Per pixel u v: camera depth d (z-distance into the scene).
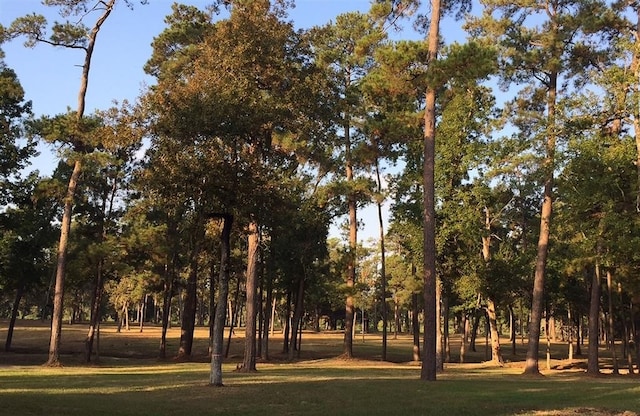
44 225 42.31
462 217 33.22
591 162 26.41
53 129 26.78
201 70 20.39
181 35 35.09
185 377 20.89
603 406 13.52
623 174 26.44
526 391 16.83
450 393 15.88
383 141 31.77
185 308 38.31
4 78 32.97
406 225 36.12
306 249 36.75
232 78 20.78
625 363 41.34
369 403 13.68
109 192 34.59
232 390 15.93
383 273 40.06
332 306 78.81
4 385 16.64
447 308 43.00
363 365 32.66
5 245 39.62
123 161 28.84
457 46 18.84
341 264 36.97
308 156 25.62
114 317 118.19
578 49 27.98
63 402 12.42
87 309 111.06
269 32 22.70
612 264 26.62
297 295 40.81
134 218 34.16
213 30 24.98
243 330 82.25
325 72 27.38
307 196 33.81
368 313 112.75
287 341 45.56
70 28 27.62
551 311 52.03
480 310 43.31
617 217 25.39
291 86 23.86
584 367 37.84
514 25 28.69
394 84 21.31
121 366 29.94
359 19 33.91
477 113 32.12
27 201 36.78
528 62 28.05
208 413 11.88
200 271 43.47
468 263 37.62
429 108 21.52
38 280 43.31
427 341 20.50
